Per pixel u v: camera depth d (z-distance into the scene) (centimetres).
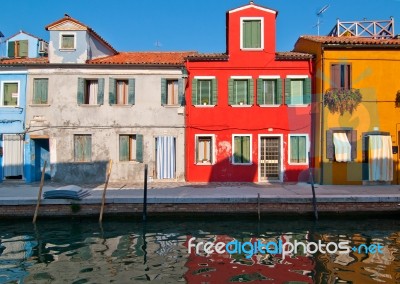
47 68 1844
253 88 1856
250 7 1866
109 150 1834
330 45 1736
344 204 1245
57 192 1241
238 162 1848
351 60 1753
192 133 1850
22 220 1230
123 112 1845
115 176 1828
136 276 726
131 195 1309
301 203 1239
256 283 687
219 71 1867
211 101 1869
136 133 1844
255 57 1862
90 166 1822
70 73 1842
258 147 1844
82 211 1236
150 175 1831
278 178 1850
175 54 2106
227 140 1845
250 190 1462
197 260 827
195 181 1836
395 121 1748
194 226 1158
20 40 2217
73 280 704
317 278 710
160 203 1240
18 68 1842
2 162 1820
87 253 882
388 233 1062
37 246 945
